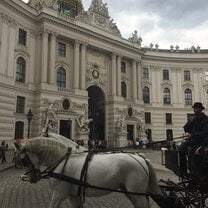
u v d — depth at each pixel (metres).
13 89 43.09
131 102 60.12
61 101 47.38
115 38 59.44
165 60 68.25
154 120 65.56
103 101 58.28
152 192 7.07
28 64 46.66
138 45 64.25
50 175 7.34
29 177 7.58
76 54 52.19
